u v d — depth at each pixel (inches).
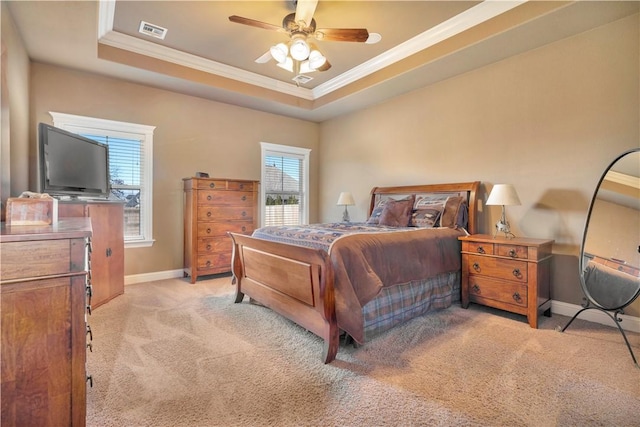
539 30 111.3
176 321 109.0
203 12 116.9
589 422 59.3
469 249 122.9
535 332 100.7
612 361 82.0
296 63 160.4
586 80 112.4
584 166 113.2
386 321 98.3
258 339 95.0
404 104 177.0
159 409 62.4
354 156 209.8
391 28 127.6
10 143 105.4
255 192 182.4
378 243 97.0
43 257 43.4
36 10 98.5
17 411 42.6
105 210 128.0
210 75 163.8
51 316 44.3
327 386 70.7
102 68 142.5
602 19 104.7
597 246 104.2
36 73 135.7
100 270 124.6
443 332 100.5
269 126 212.8
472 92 146.1
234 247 127.9
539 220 124.6
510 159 133.3
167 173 172.4
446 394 67.8
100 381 72.0
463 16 119.1
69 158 120.0
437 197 150.6
